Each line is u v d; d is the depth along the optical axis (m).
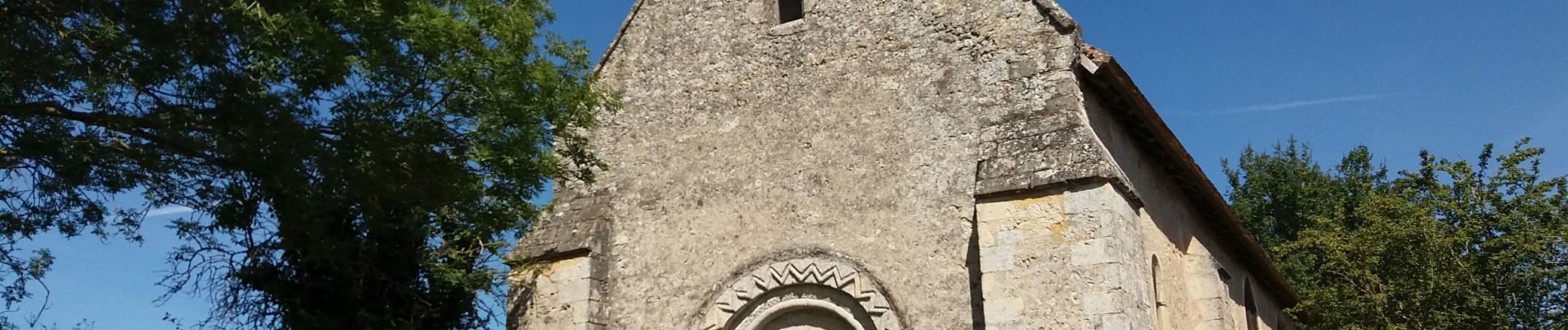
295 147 11.80
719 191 14.16
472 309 14.86
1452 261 19.09
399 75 12.20
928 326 12.37
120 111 11.63
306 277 14.53
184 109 11.62
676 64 15.28
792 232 13.51
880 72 13.90
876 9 14.28
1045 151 12.18
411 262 14.70
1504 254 19.42
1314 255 21.89
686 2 15.62
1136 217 12.44
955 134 13.12
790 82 14.38
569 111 13.59
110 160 11.60
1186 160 15.28
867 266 12.95
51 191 11.83
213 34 11.44
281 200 12.80
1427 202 20.80
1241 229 17.97
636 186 14.70
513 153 13.26
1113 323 11.07
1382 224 19.53
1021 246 11.79
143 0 11.09
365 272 14.23
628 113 15.26
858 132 13.70
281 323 14.27
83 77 11.05
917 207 12.98
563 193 15.12
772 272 13.37
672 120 14.94
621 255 14.34
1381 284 19.12
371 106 12.16
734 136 14.42
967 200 12.73
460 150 13.11
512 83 12.95
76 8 11.11
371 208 13.37
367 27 11.78
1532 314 19.84
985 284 11.80
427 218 14.65
